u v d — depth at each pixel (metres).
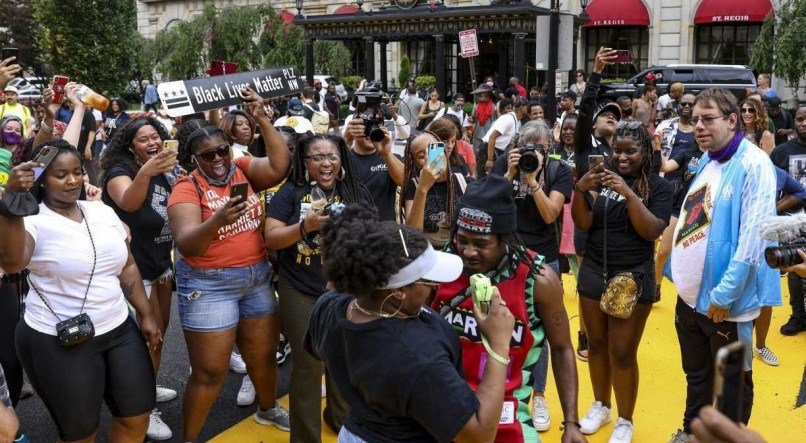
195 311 3.88
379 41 26.64
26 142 5.53
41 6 23.47
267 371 4.35
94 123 9.16
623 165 4.05
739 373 1.55
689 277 3.83
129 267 3.84
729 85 20.44
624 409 4.26
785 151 6.80
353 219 2.33
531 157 4.32
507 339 2.33
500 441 2.71
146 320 3.85
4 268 3.11
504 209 2.68
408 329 2.20
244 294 4.02
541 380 4.62
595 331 4.26
